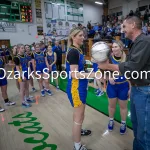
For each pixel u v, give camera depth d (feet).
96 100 11.58
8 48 30.32
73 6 40.93
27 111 10.41
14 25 32.63
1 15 30.91
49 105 11.33
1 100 12.64
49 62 13.89
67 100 12.22
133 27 4.07
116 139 7.00
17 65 10.58
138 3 39.86
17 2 32.27
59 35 38.96
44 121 8.95
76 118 5.65
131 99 4.71
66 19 40.09
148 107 4.09
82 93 5.41
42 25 36.27
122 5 43.45
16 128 8.27
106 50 4.07
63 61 23.58
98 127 8.03
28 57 11.79
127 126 7.90
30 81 14.30
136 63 3.74
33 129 8.12
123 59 6.45
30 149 6.55
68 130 7.91
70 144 6.80
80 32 5.11
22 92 11.05
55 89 15.19
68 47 5.35
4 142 7.08
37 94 13.84
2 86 11.12
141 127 4.32
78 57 5.10
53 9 37.55
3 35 31.71
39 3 35.32
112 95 6.97
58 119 9.14
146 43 3.67
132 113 4.84
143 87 4.11
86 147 6.53
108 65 4.17
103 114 9.45
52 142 6.98
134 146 5.06
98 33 27.53
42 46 20.20
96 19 46.60
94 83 14.64
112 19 41.78
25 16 33.60
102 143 6.77
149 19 31.42
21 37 33.76
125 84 6.64
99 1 45.27
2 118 9.52
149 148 4.36
